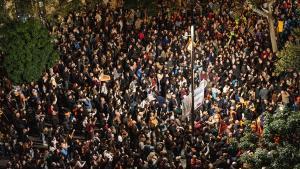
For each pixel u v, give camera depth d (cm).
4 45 5397
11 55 5384
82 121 4991
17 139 4775
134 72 5597
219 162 4566
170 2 6638
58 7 6038
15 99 5019
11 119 4872
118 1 6569
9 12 5550
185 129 5103
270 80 5912
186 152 4762
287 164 3922
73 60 5534
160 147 4772
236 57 5981
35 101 5044
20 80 5428
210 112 5381
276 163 3931
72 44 5691
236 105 5378
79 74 5362
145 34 6156
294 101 5534
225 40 6344
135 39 6075
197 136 4978
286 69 5656
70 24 5966
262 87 5656
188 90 5528
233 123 5103
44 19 5822
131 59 5678
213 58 6047
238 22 6531
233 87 5688
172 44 6041
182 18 6544
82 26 5953
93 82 5341
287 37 6469
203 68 5912
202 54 6012
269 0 6256
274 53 6106
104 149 4672
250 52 6197
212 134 4991
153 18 6500
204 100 5462
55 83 5216
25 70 5403
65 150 4634
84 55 5541
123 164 4512
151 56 5828
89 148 4653
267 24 6569
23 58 5391
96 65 5475
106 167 4516
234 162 4422
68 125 4928
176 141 4884
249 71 5928
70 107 5109
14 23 5453
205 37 6319
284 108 4106
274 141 4075
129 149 4703
